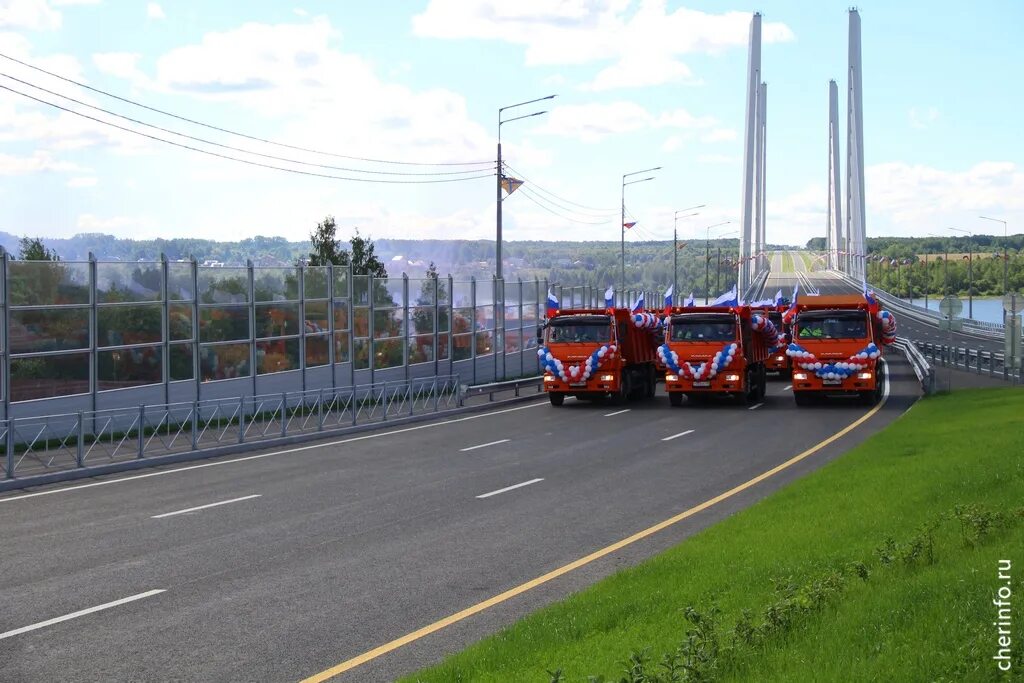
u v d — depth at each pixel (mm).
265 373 32312
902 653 6785
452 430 29047
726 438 26000
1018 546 9336
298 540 13961
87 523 15367
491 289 46438
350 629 9797
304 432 27594
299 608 10531
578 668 7707
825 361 34281
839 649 7125
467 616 10211
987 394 31938
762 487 18219
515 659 8133
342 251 50281
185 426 27969
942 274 185250
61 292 25219
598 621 9109
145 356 27500
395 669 8641
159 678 8430
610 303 37562
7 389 23516
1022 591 7773
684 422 30234
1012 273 175625
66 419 24703
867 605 8039
